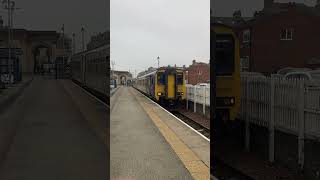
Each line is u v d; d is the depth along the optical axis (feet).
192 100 72.49
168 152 25.04
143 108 65.36
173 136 32.53
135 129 36.58
